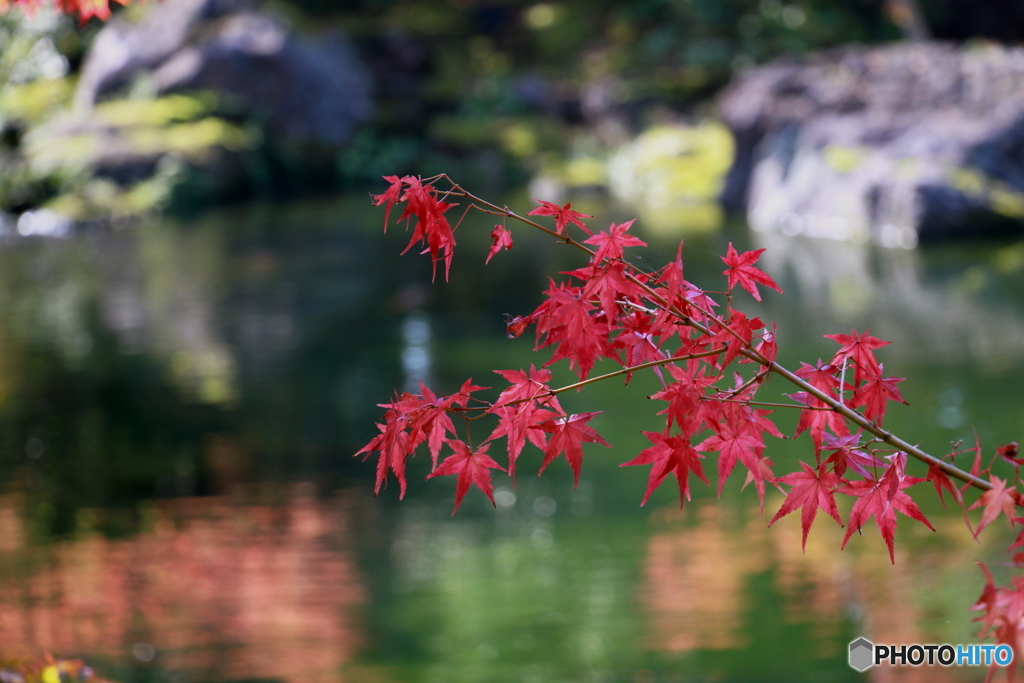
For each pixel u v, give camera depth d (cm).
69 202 1486
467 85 1927
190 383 726
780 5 1970
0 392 719
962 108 1334
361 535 473
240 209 1544
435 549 456
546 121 1870
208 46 1714
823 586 402
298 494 524
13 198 1498
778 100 1446
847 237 1260
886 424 596
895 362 725
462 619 383
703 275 1004
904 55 1427
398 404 122
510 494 524
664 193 1559
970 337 780
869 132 1344
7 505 520
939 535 446
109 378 744
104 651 355
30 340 856
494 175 1738
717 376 122
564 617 384
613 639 366
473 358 763
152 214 1502
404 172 1756
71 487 543
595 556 444
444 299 965
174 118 1648
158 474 558
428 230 118
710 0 1964
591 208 1495
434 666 348
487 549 454
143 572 432
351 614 391
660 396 119
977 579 396
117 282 1072
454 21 2042
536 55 2022
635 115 1769
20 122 1642
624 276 114
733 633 364
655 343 124
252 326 883
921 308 883
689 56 1866
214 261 1169
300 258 1173
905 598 384
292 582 419
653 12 2011
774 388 666
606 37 2009
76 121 1627
